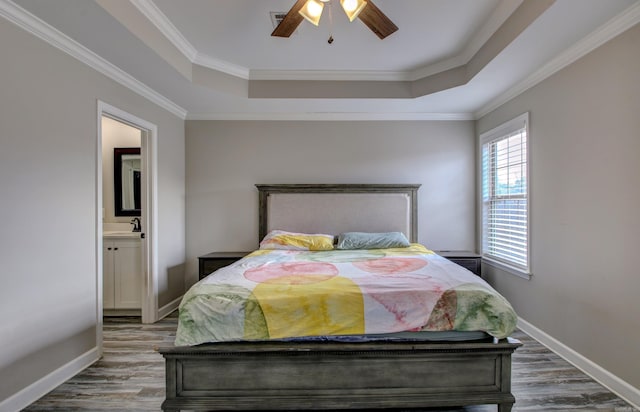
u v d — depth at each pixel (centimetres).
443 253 348
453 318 165
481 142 358
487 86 287
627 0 164
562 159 232
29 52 184
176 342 161
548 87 246
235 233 375
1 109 170
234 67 302
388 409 176
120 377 209
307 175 376
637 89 174
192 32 242
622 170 184
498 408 164
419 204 375
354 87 321
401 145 375
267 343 164
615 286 189
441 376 163
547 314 249
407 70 312
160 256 322
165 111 331
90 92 229
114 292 323
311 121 375
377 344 163
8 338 173
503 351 161
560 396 185
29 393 182
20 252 179
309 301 165
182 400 160
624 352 183
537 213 261
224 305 164
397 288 174
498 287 326
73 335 212
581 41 205
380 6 211
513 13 205
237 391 162
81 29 194
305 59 289
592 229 205
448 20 229
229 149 375
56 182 201
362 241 328
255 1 205
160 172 322
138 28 205
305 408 160
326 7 215
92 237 229
